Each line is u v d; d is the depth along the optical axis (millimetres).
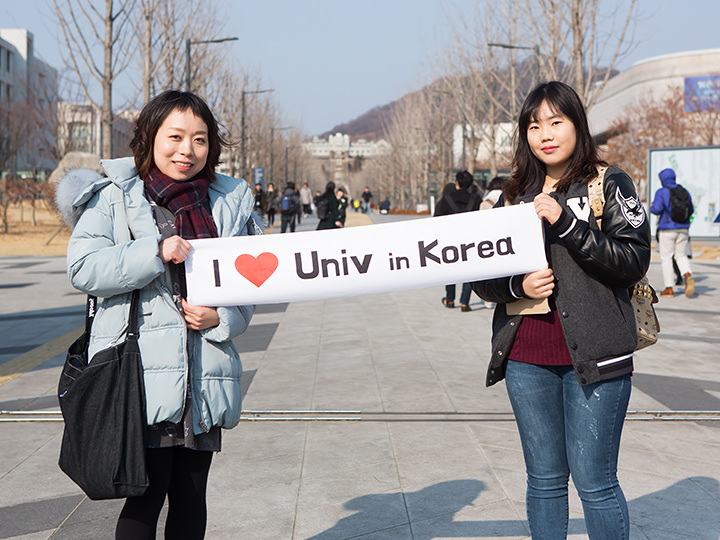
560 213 2238
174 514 2365
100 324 2225
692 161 17500
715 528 3193
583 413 2305
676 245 10773
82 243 2209
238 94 40531
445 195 9297
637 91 72000
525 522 3238
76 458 2109
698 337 7723
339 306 10305
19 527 3295
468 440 4383
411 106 66875
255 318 9320
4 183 28000
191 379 2232
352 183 154875
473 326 8445
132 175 2320
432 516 3322
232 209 2447
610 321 2283
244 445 4363
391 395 5414
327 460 4086
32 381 6156
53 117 42062
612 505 2309
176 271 2346
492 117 30422
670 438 4426
